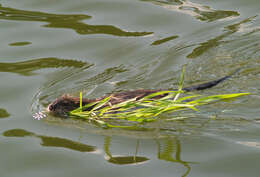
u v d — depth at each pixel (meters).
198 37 17.25
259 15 18.52
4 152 10.49
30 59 15.92
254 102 12.60
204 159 9.93
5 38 17.22
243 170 9.47
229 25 17.92
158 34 17.56
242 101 12.73
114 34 17.62
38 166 9.90
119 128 11.61
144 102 12.34
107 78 14.82
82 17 18.80
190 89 13.77
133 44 16.95
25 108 12.80
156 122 11.82
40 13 19.12
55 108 12.48
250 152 10.13
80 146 10.65
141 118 11.78
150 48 16.64
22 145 10.76
